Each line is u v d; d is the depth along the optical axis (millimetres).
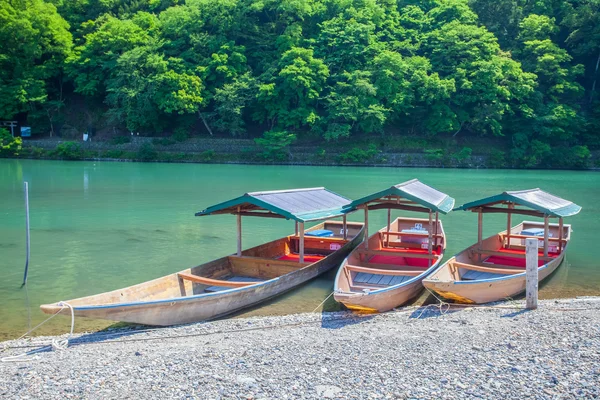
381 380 9195
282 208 16844
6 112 73062
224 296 13625
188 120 74750
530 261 13852
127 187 42250
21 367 10156
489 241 19734
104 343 11852
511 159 70312
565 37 84250
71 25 84250
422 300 15484
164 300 12453
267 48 78125
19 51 75938
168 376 9477
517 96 71188
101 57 76188
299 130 74875
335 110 69000
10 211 31016
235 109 68938
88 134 75250
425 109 73188
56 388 9039
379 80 70062
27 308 14898
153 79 69000
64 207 32594
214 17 75750
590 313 13250
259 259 17266
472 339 11328
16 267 19297
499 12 83125
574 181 51312
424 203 17547
